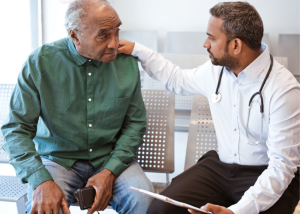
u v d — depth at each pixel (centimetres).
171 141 161
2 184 144
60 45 131
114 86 135
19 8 321
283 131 118
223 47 122
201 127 162
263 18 430
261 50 124
